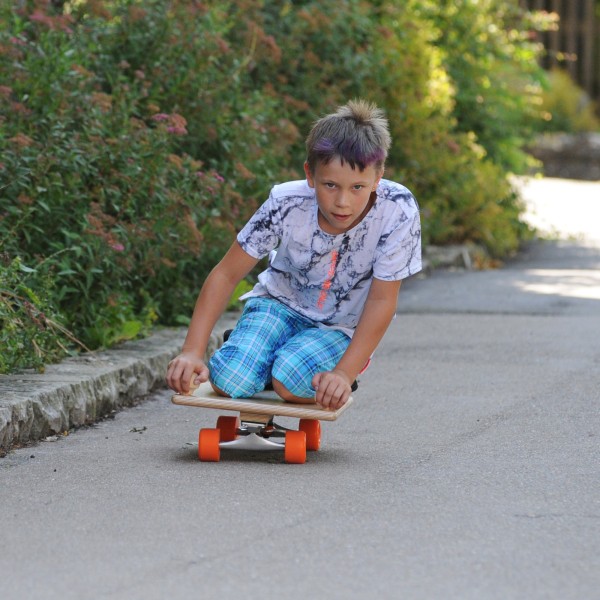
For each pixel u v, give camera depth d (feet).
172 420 44.98
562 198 170.81
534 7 235.61
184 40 67.87
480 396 49.21
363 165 34.37
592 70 248.11
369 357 36.42
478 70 116.16
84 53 63.16
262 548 28.58
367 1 101.60
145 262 57.16
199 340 36.65
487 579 26.66
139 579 26.45
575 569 27.40
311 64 89.71
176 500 32.73
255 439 38.19
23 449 39.45
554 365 56.18
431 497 33.35
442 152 101.86
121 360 49.14
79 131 57.77
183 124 59.00
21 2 63.16
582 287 85.05
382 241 36.68
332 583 26.27
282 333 38.27
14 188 51.70
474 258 101.65
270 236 37.11
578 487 34.71
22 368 46.42
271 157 73.15
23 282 48.34
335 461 37.73
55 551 28.37
